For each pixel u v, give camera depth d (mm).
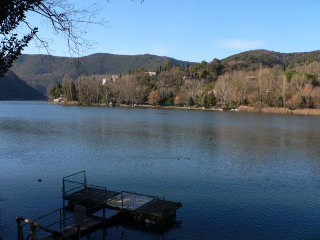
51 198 26016
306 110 133125
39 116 112062
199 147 51062
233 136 64375
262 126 84625
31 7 9977
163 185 30109
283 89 142250
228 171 35750
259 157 43594
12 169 35094
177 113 137000
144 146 51281
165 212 21516
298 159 42469
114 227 21031
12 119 98500
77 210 14500
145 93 195875
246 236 19953
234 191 28547
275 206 25000
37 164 37562
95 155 43344
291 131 73250
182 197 26797
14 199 25656
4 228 20266
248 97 156125
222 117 115938
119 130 72312
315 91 134750
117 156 42906
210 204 25250
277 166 38375
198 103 174500
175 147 50781
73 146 50156
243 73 184500
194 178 32625
